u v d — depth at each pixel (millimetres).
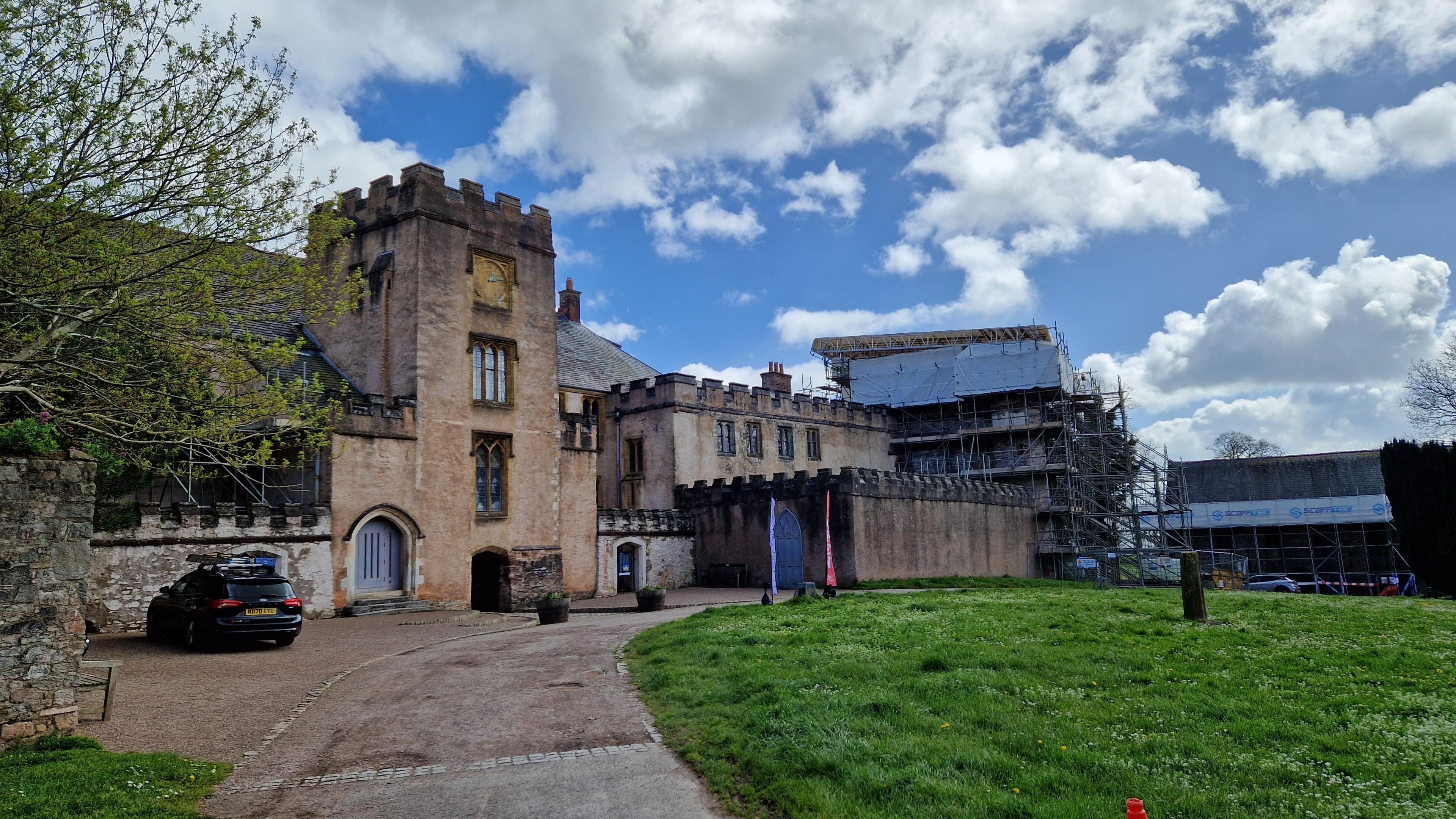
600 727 10820
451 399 30609
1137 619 17281
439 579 29547
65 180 10641
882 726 9414
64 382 13062
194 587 18844
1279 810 6941
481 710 12070
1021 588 33781
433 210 30812
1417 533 33188
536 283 34406
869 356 64125
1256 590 41969
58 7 10648
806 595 23594
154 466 16297
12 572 9812
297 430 17156
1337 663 12422
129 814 7672
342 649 18766
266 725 11484
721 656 13977
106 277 11672
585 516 35562
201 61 11453
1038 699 10547
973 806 7098
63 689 10125
